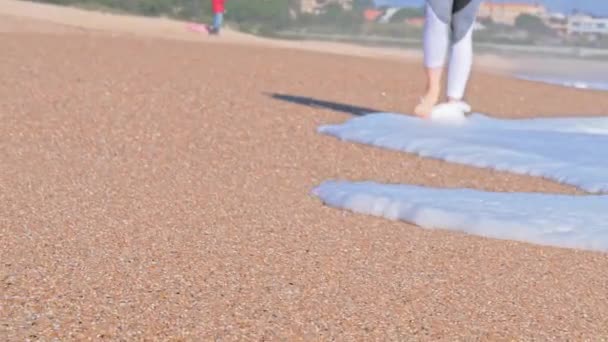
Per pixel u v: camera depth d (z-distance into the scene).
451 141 5.93
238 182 4.99
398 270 3.83
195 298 3.38
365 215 4.55
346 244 4.09
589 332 3.29
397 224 4.43
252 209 4.52
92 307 3.23
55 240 3.94
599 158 5.62
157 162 5.29
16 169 4.96
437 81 6.55
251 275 3.68
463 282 3.75
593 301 3.62
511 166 5.45
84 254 3.80
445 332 3.21
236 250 3.94
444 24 6.45
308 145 5.90
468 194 4.81
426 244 4.15
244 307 3.32
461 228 4.37
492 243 4.21
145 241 3.98
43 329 3.02
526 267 3.95
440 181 5.21
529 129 6.52
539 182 5.24
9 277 3.48
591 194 5.00
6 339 2.93
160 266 3.72
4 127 5.80
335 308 3.36
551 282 3.80
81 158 5.27
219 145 5.76
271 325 3.17
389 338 3.12
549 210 4.55
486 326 3.29
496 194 4.85
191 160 5.38
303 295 3.48
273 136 6.09
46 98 6.75
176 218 4.31
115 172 5.03
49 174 4.91
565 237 4.25
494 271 3.88
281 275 3.70
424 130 6.22
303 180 5.12
